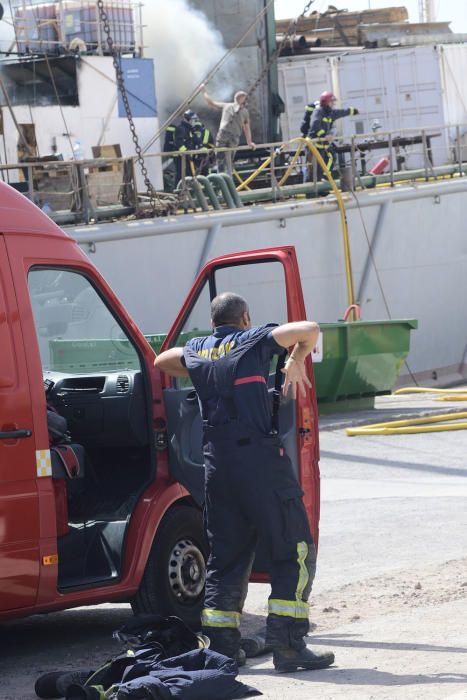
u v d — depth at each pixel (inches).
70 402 722.8
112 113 2174.0
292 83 2755.9
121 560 678.5
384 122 2726.4
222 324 608.7
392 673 574.9
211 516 597.9
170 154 1996.8
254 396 581.0
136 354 723.4
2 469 605.6
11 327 627.5
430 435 1679.4
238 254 701.9
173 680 527.2
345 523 1087.6
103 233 1871.3
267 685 566.3
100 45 2159.2
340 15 3026.6
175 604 697.6
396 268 2343.8
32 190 1803.6
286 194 2199.8
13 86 2170.3
